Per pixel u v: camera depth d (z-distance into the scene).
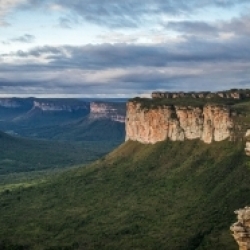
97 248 187.00
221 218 188.00
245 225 69.06
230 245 165.12
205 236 178.00
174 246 175.38
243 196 198.00
